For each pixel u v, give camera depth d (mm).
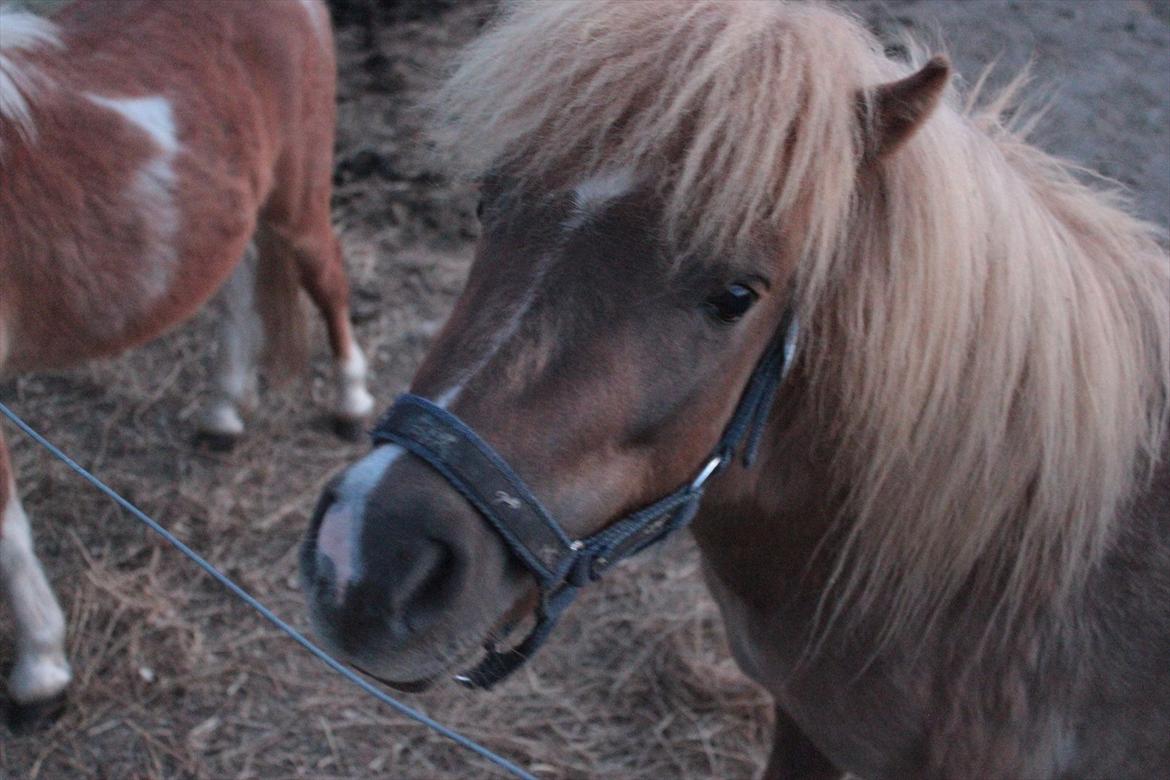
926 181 1279
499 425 1146
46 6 3184
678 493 1299
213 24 2742
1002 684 1475
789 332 1263
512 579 1204
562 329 1152
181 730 2510
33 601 2414
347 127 4277
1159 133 3865
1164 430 1454
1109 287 1422
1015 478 1393
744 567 1556
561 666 2691
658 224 1155
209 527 2984
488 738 2514
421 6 4641
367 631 1112
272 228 3045
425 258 3990
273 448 3279
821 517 1462
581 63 1196
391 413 1195
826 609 1520
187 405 3385
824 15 1277
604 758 2498
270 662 2674
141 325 2592
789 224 1194
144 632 2703
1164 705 1433
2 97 2270
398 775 2447
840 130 1193
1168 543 1428
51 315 2420
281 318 3166
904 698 1513
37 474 3066
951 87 1541
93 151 2412
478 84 1269
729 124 1147
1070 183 1531
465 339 1181
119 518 2986
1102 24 4469
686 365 1189
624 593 2867
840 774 1911
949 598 1452
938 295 1287
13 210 2287
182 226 2576
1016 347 1337
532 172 1208
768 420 1395
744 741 2543
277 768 2451
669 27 1196
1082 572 1429
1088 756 1493
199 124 2623
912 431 1361
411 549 1112
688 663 2662
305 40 2971
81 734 2477
